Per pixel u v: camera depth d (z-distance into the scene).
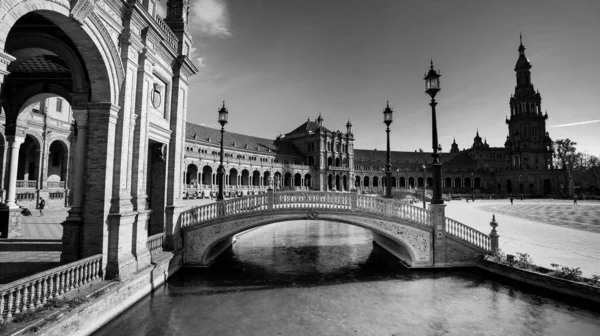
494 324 9.58
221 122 19.86
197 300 11.42
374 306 11.04
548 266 13.44
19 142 15.78
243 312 10.41
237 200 16.34
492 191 107.81
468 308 10.80
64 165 33.41
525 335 8.88
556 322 9.66
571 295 11.09
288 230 30.23
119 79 10.45
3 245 13.44
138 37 11.29
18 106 14.99
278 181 82.44
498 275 13.96
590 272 12.47
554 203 62.69
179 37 15.38
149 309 10.50
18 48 10.47
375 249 20.98
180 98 15.44
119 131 10.44
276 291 12.55
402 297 11.91
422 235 15.77
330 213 16.45
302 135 100.44
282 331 9.09
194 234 15.66
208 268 15.80
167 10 15.65
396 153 124.38
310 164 97.75
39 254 11.87
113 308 9.44
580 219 31.72
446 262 15.66
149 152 14.41
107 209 9.86
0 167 21.84
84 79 10.30
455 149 145.75
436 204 15.73
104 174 9.84
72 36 8.96
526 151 99.69
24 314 6.76
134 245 11.09
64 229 9.98
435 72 16.06
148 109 12.30
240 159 70.50
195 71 16.84
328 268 16.03
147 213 12.01
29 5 7.00
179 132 15.33
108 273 9.77
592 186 95.94
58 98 32.69
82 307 7.83
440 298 11.77
